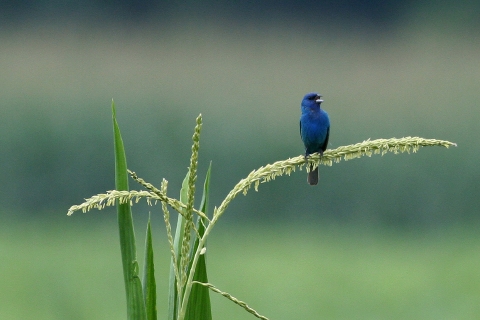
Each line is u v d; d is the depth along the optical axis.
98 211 18.84
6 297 11.88
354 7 26.59
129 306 3.16
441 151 19.42
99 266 14.32
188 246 2.98
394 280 14.02
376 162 19.08
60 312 11.48
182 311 2.94
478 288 13.54
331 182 18.92
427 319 12.09
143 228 17.30
